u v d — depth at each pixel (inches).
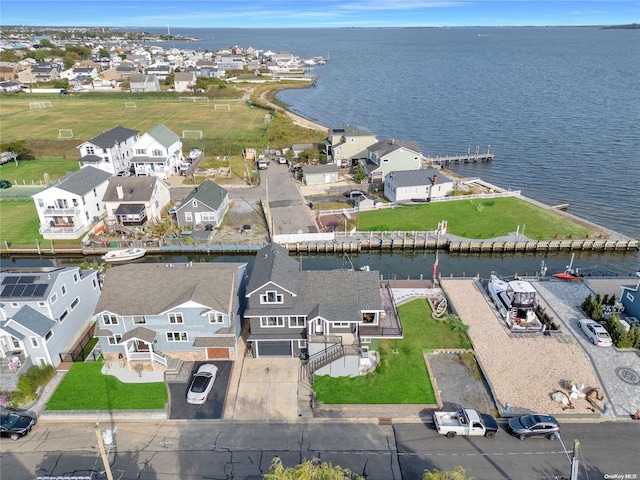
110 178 2787.9
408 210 2886.3
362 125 5462.6
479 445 1227.2
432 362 1542.8
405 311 1836.9
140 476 1140.5
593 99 6461.6
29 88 7490.2
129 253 2399.1
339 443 1236.5
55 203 2529.5
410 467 1162.0
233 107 6407.5
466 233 2573.8
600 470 1144.8
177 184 3395.7
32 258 2463.1
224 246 2453.2
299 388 1438.2
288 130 4975.4
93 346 1651.1
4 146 3890.3
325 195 3166.8
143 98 7071.9
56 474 1146.7
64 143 4318.4
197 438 1254.9
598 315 1742.1
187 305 1476.4
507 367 1510.8
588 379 1454.2
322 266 2383.1
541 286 2022.6
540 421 1236.5
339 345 1475.1
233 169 3754.9
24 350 1467.8
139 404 1365.7
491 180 3555.6
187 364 1546.5
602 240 2459.4
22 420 1278.3
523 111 5876.0
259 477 1135.0
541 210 2881.4
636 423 1291.8
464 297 1937.7
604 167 3794.3
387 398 1387.8
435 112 6043.3
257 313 1494.8
